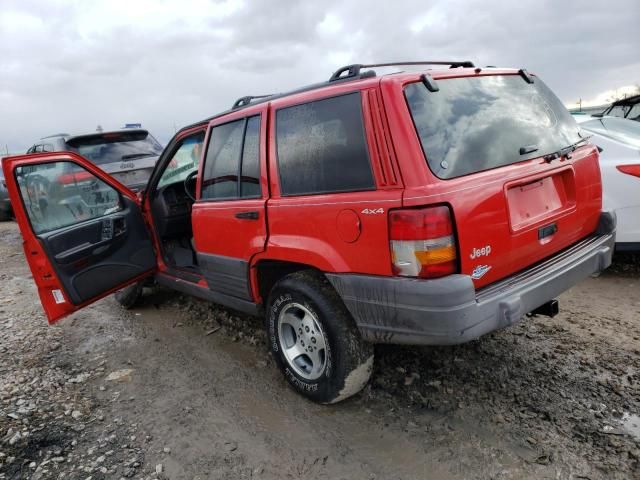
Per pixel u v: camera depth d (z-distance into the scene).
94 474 2.52
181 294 5.32
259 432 2.78
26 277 6.66
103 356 3.96
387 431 2.68
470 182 2.32
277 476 2.42
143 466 2.56
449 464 2.38
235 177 3.31
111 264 4.10
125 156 8.21
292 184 2.86
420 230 2.21
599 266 2.96
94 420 3.02
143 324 4.59
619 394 2.79
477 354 3.37
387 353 3.47
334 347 2.73
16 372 3.71
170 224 4.66
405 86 2.40
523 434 2.54
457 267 2.28
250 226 3.15
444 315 2.22
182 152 4.87
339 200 2.53
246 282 3.32
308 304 2.82
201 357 3.79
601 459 2.31
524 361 3.23
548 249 2.75
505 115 2.71
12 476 2.54
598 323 3.70
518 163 2.59
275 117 2.98
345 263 2.56
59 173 3.85
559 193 2.84
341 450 2.57
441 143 2.36
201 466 2.53
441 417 2.75
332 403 2.93
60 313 3.84
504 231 2.44
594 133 4.61
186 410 3.06
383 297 2.40
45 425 2.97
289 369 3.08
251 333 4.13
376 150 2.38
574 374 3.03
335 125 2.60
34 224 3.66
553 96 3.20
